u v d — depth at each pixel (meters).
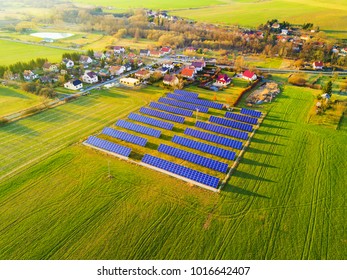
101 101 92.44
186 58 155.12
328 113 85.19
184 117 82.62
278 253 41.16
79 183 54.06
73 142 67.88
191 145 67.06
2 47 170.12
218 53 166.75
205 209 48.69
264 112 86.38
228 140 68.88
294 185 54.97
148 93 100.50
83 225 45.00
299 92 104.00
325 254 41.19
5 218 45.84
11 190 51.75
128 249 41.19
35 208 48.00
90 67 135.25
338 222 46.78
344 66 143.50
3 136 69.69
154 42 194.88
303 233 44.56
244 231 44.59
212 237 43.41
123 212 47.66
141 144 67.25
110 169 58.31
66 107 87.06
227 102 92.12
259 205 49.88
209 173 58.31
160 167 58.53
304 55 154.75
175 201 50.31
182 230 44.53
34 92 97.06
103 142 65.88
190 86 108.25
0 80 109.06
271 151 66.12
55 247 41.22
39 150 64.25
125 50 165.88
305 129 76.19
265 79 119.62
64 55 140.00
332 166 60.78
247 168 59.91
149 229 44.53
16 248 40.91
